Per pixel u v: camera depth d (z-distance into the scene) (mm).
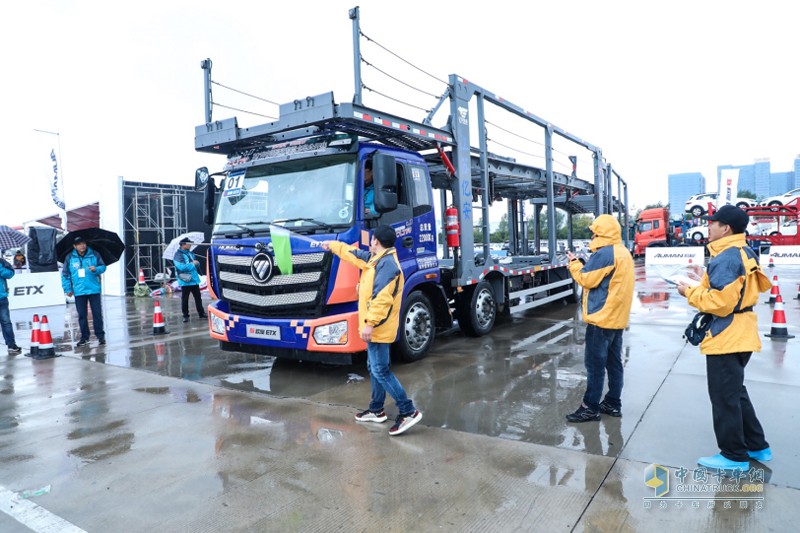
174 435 4457
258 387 5879
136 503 3314
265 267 5805
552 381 5695
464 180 7609
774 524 2861
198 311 11805
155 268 19797
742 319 3367
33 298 15164
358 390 5648
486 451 3912
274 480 3559
